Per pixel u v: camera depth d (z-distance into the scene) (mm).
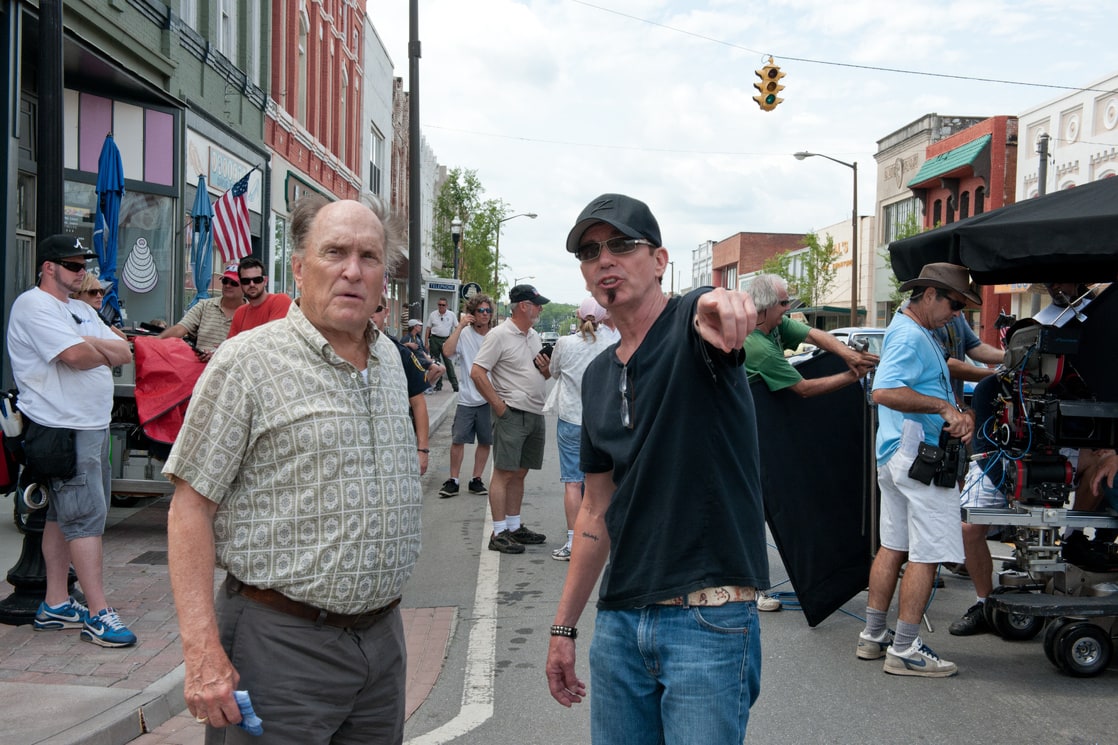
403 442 2654
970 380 6328
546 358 7914
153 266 15133
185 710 4598
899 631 5125
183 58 15555
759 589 2639
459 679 5082
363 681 2570
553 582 7016
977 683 4988
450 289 36000
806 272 55781
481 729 4434
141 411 7328
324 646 2475
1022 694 4836
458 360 10609
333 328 2545
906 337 4977
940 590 6840
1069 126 30516
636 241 2678
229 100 18234
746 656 2607
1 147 10211
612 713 2736
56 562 5367
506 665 5289
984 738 4293
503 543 7984
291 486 2447
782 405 5848
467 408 10555
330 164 27688
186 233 16047
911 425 5074
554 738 4336
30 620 5484
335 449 2473
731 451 2604
